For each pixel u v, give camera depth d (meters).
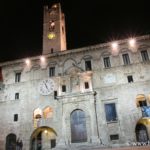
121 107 45.69
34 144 50.44
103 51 52.53
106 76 49.56
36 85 53.25
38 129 49.47
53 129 47.53
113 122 44.84
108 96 47.38
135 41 51.34
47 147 49.56
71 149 41.59
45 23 69.62
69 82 50.88
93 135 43.88
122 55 51.22
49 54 55.31
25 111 51.03
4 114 52.16
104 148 39.12
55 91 51.38
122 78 48.38
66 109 48.25
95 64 51.62
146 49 50.22
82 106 47.47
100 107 46.78
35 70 55.34
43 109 50.19
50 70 54.59
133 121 43.91
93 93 47.59
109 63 51.31
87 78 50.06
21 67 56.81
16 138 48.81
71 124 46.94
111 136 43.97
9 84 55.41
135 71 48.41
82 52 53.88
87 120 45.94
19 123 50.19
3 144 49.03
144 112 43.78
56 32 66.81
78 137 45.31
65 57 54.53
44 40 66.31
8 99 53.62
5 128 50.53
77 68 52.25
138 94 46.09
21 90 53.81
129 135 43.00
